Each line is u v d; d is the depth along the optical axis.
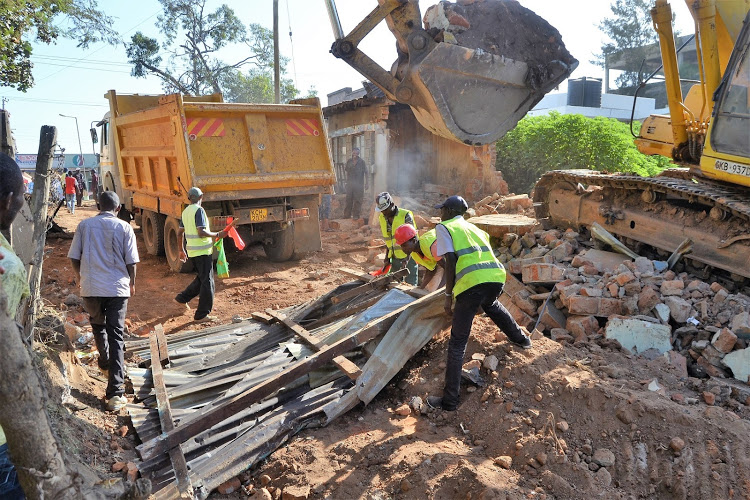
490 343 4.87
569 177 8.41
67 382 4.64
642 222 7.27
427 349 5.13
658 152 8.30
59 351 5.08
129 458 4.00
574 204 8.39
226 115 8.88
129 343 6.08
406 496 3.45
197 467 3.80
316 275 9.50
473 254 4.38
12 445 1.92
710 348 5.22
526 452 3.75
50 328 5.10
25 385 1.89
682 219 6.81
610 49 43.16
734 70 6.12
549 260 7.41
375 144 17.81
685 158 7.38
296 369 4.38
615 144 16.42
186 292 7.53
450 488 3.47
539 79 5.22
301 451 3.96
